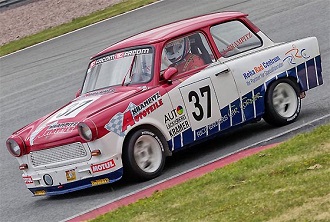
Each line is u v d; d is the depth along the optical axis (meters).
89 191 16.97
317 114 19.53
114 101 16.52
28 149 16.91
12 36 50.53
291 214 11.12
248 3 41.69
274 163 14.29
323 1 37.25
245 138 18.64
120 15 48.56
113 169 16.02
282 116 18.77
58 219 15.19
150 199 14.07
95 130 15.84
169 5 47.62
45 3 56.75
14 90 35.53
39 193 17.12
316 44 19.44
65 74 36.03
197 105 17.31
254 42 18.78
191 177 15.55
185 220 12.07
